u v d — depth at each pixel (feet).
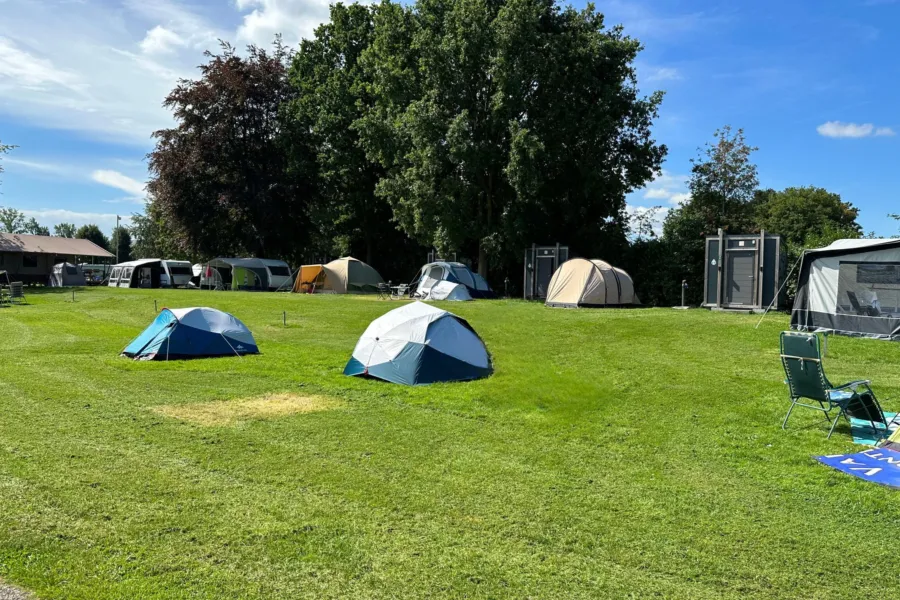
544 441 24.07
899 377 33.81
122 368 38.65
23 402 29.40
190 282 143.13
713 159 106.63
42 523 15.88
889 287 45.78
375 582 13.41
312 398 31.14
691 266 90.89
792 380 24.99
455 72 95.40
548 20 97.81
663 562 14.56
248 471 20.21
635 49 94.89
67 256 176.76
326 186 139.33
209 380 35.22
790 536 15.92
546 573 13.94
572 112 92.17
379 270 146.10
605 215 103.91
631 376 34.78
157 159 132.67
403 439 24.18
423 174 94.73
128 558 14.16
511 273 111.65
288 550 14.73
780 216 137.39
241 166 135.33
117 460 21.03
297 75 136.77
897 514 17.08
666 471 20.74
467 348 36.88
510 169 86.53
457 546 15.17
